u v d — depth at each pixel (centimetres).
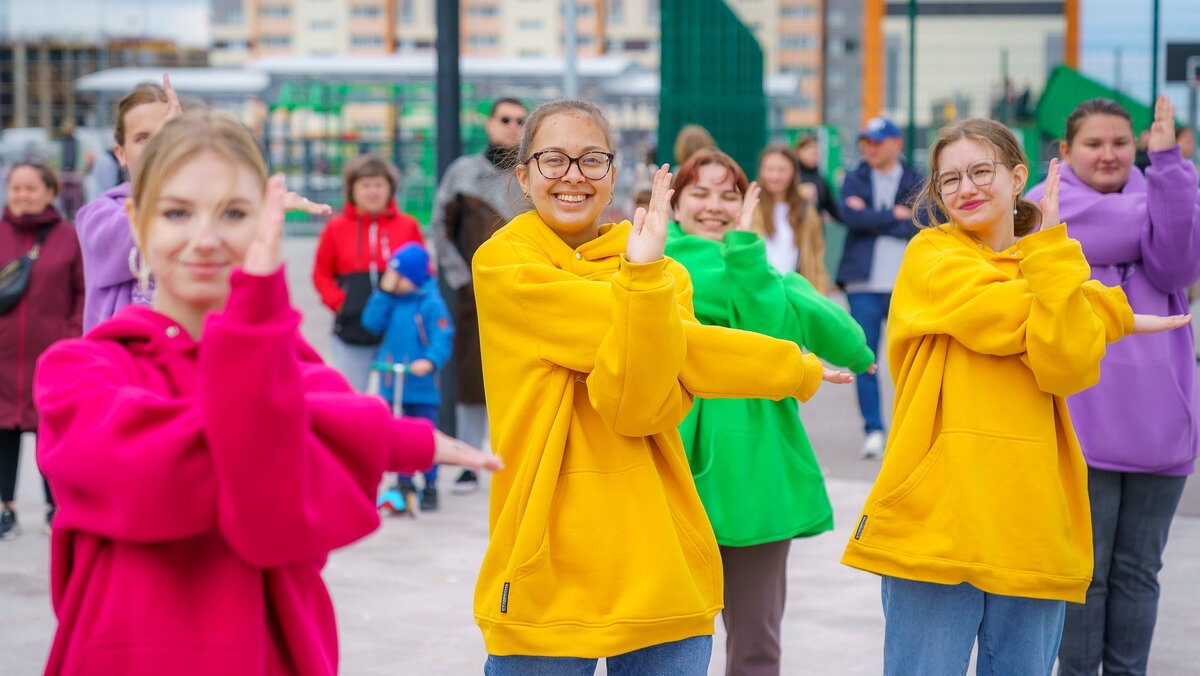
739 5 6594
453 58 872
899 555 384
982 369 383
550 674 341
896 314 402
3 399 727
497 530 346
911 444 387
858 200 991
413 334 771
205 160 242
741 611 447
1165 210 460
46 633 558
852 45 6575
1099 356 374
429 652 536
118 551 237
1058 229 370
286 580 247
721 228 493
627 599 338
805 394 366
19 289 727
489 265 360
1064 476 390
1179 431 467
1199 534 728
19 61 7738
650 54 9719
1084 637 475
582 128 362
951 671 385
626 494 344
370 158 816
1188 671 516
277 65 3086
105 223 450
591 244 364
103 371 240
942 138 405
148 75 3388
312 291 2005
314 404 244
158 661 234
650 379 329
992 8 3550
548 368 348
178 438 228
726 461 438
